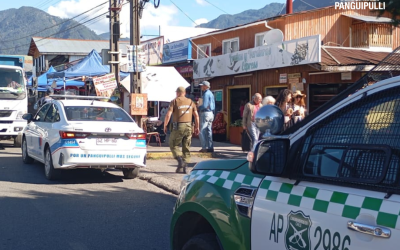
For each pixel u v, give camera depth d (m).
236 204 3.40
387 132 2.62
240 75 17.84
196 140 18.58
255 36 18.28
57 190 8.92
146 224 6.86
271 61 14.94
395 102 2.63
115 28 15.81
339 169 2.79
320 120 3.02
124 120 10.02
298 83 15.29
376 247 2.41
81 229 6.55
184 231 4.14
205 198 3.71
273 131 3.30
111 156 9.23
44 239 6.09
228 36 19.70
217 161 4.03
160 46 23.62
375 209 2.46
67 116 9.61
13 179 9.90
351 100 2.87
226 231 3.44
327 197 2.76
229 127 18.39
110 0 15.75
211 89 19.98
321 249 2.70
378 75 3.14
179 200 4.09
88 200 8.23
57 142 9.23
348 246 2.55
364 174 2.65
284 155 3.11
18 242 5.95
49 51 39.88
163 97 15.73
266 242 3.11
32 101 22.67
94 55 19.78
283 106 8.77
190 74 21.66
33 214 7.24
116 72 15.89
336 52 14.91
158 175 10.27
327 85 15.05
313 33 17.06
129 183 9.81
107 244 5.96
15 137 16.27
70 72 18.50
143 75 16.00
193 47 21.33
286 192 3.04
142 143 9.56
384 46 16.91
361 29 16.97
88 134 9.08
